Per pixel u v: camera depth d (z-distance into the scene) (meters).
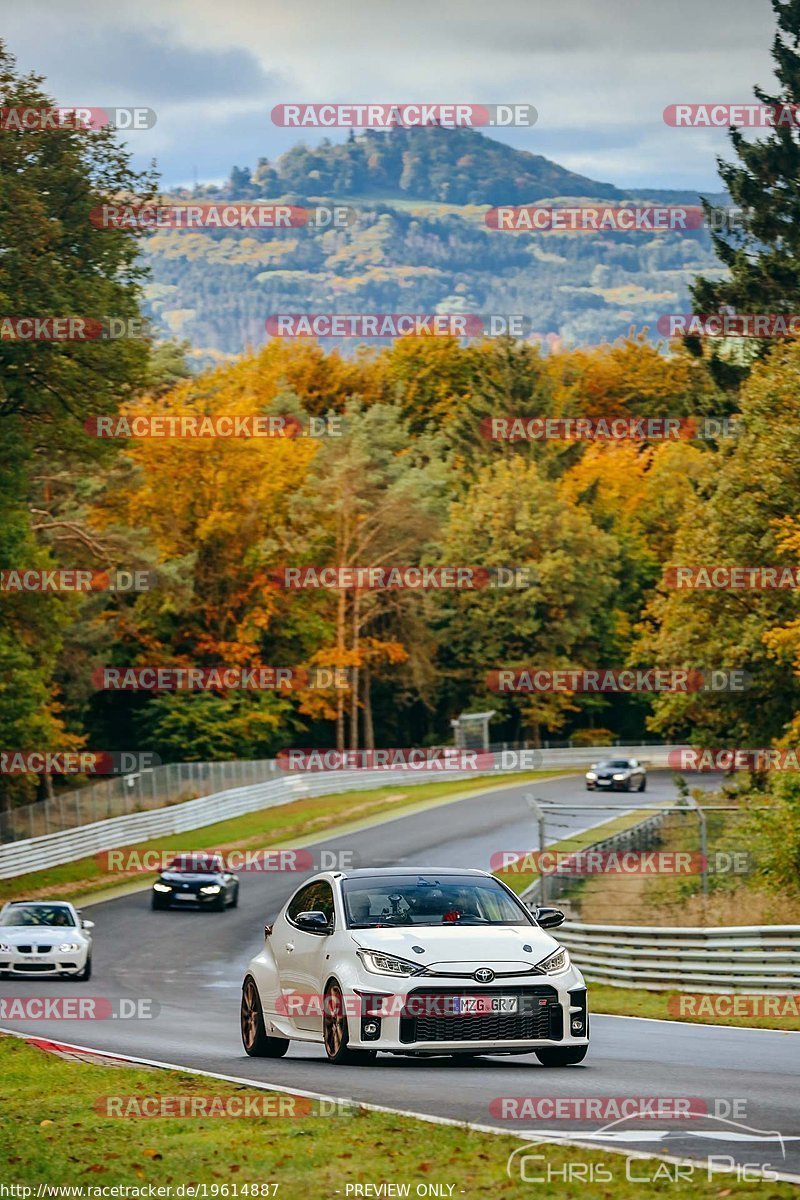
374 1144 16.28
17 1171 15.42
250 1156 15.97
